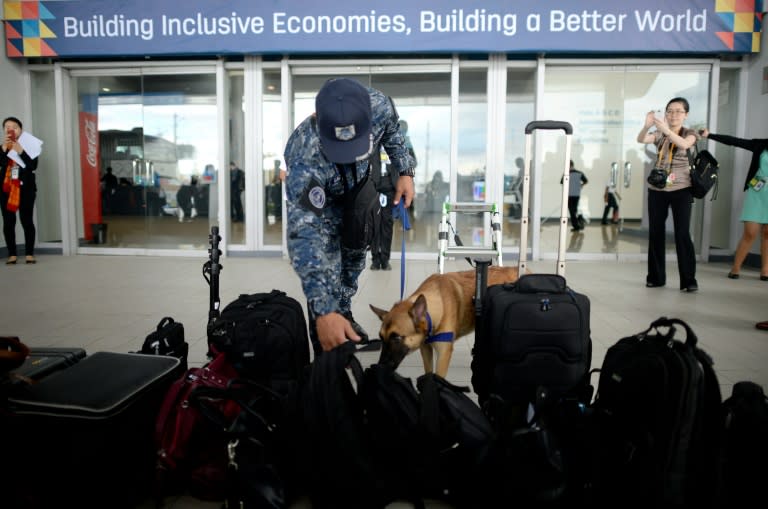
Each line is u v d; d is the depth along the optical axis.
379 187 2.59
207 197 8.91
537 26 7.80
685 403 1.85
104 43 8.25
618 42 7.80
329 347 2.06
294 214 2.15
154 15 8.12
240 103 8.63
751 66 7.98
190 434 2.18
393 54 8.21
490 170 8.28
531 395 2.43
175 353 2.86
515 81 8.33
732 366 3.53
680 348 1.96
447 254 4.14
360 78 8.41
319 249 2.11
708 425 1.90
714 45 7.76
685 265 5.95
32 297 5.68
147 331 4.38
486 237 8.51
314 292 2.05
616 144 8.45
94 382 2.16
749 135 8.03
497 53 8.07
